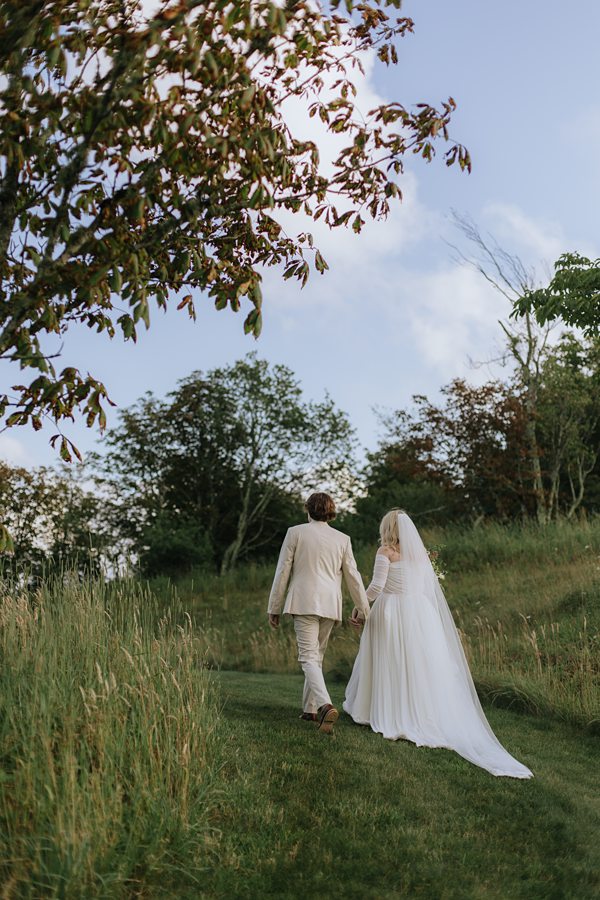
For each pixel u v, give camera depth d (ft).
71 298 13.03
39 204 13.07
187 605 58.65
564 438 67.21
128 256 12.10
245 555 87.15
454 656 20.13
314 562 19.24
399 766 16.67
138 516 84.23
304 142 14.15
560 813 15.38
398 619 19.66
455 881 12.28
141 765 13.53
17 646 15.56
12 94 11.92
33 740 12.59
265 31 11.85
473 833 14.10
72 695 14.03
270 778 15.28
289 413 85.56
